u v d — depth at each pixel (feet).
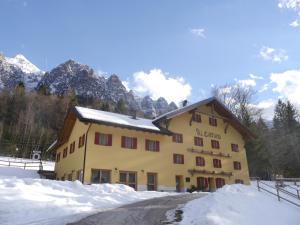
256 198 55.11
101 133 89.45
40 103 308.60
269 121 203.62
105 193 61.11
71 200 49.83
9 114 274.36
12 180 60.49
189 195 67.05
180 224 34.99
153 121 105.81
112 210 44.50
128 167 91.20
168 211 43.34
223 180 117.60
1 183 57.88
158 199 58.29
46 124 284.82
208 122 121.29
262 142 167.32
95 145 87.20
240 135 132.26
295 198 67.67
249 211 44.42
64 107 313.53
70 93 395.75
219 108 126.41
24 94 311.88
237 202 47.16
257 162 166.81
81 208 44.88
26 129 256.32
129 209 45.37
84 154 85.15
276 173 165.78
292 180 111.96
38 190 55.72
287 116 194.39
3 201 43.93
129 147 93.56
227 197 48.42
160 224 35.32
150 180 95.96
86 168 83.66
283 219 46.01
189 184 105.09
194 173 107.86
